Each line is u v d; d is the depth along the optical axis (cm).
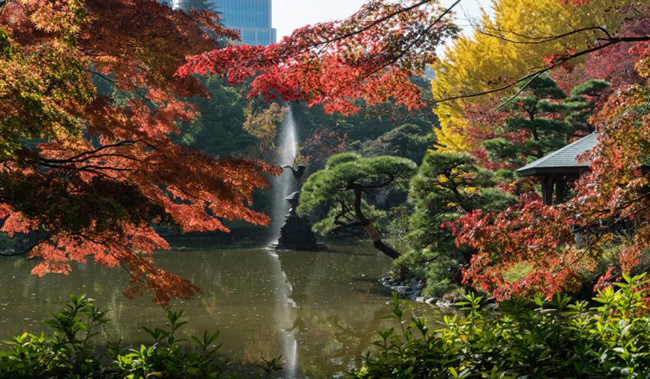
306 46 634
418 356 373
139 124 1186
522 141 2614
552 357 346
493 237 632
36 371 378
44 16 668
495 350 362
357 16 638
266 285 2122
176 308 1695
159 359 380
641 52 731
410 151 5125
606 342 356
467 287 1628
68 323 403
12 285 2089
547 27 2727
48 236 893
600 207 628
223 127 5056
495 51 2778
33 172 855
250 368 1089
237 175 1026
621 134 643
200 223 1143
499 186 2473
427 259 1859
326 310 1659
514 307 398
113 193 764
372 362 386
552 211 623
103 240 985
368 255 3100
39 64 654
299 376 1039
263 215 1089
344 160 2434
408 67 661
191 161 989
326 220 2466
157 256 3075
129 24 937
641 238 653
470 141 2981
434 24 648
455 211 1834
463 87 2817
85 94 702
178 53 984
